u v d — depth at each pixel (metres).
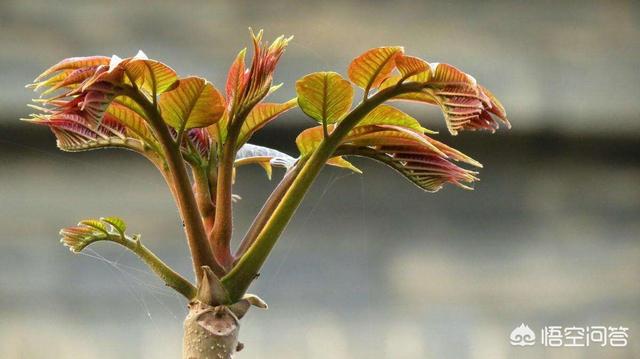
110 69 0.98
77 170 2.03
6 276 1.94
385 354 2.03
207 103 1.02
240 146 1.08
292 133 2.06
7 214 1.97
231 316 1.03
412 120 1.04
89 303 1.96
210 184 1.06
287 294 2.07
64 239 1.04
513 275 2.14
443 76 1.01
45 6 2.03
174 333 1.97
